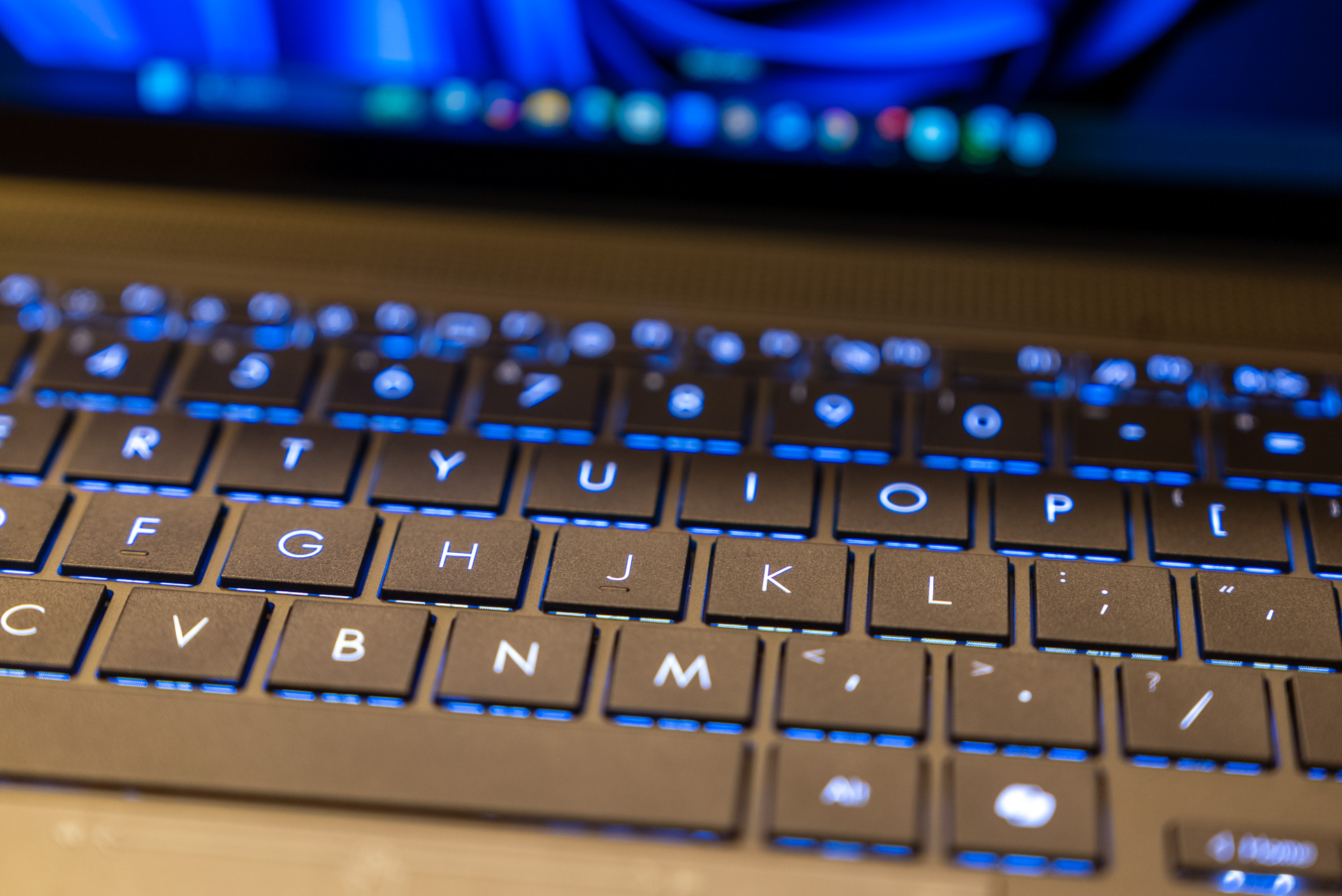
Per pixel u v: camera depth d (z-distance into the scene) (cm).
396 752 25
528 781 25
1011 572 26
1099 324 29
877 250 30
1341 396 28
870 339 29
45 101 31
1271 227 30
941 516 27
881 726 25
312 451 28
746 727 25
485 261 30
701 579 26
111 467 27
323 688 25
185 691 25
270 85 31
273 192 31
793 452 28
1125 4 30
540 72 31
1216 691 25
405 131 31
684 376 28
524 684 25
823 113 30
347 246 31
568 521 27
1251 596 26
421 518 27
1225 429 28
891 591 26
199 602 26
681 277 30
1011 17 30
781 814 24
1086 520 27
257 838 25
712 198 31
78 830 25
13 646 26
